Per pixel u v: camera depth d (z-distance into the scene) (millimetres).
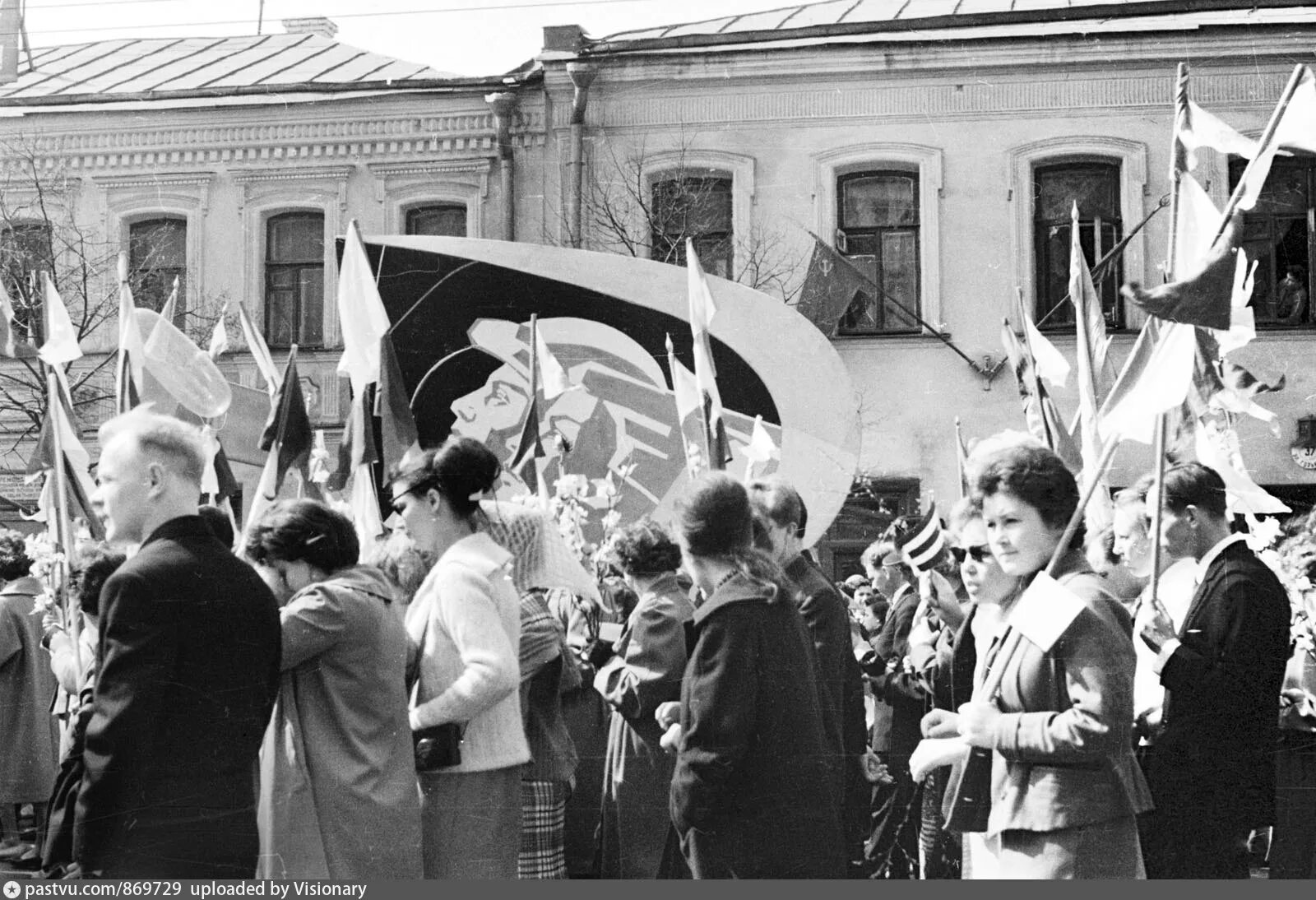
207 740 3484
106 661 3424
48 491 7367
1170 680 4148
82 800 3387
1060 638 3512
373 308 6781
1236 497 5918
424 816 4152
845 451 8422
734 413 8492
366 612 3941
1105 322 12672
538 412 8039
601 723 6098
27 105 12336
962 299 12695
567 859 6008
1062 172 12719
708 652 3924
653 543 5254
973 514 3838
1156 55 12562
